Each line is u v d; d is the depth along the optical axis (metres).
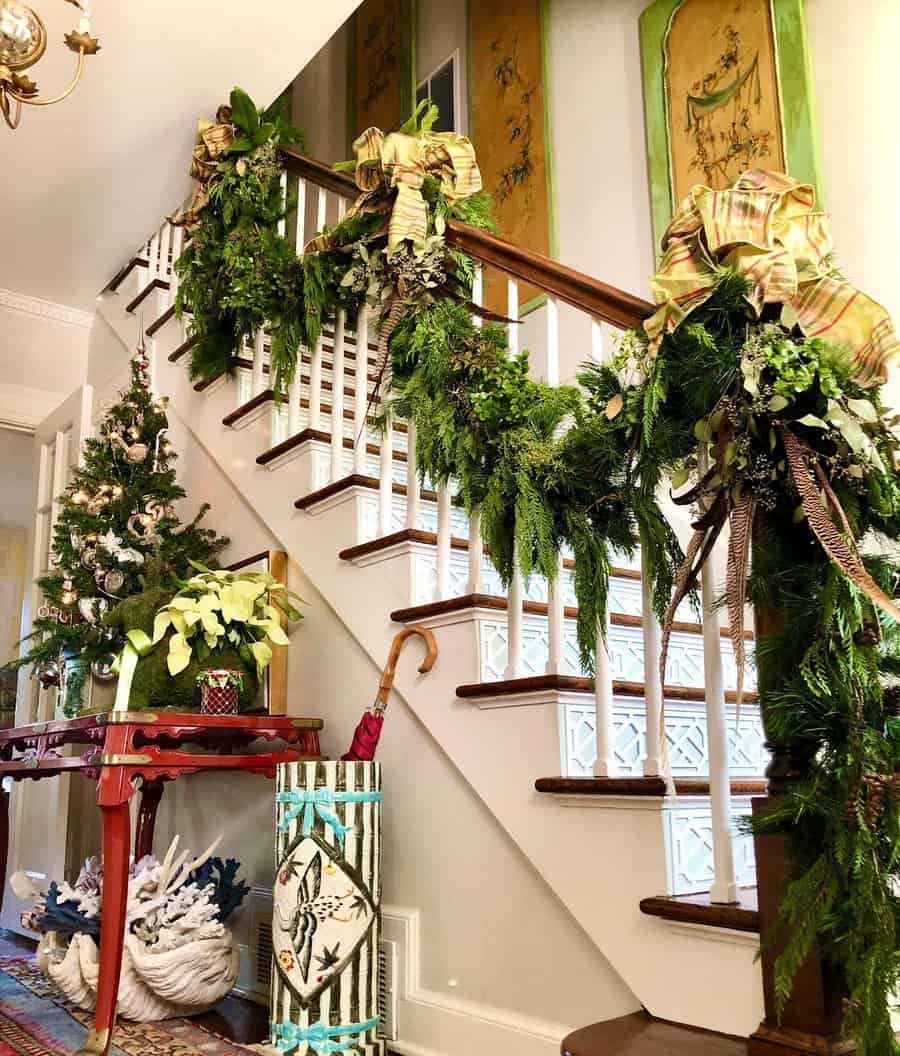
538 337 3.75
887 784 1.21
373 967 1.94
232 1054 2.04
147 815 2.99
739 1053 1.30
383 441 2.36
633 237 3.55
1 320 4.33
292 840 1.95
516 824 1.82
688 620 2.52
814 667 1.30
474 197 2.58
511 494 1.85
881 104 2.85
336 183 2.86
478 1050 1.86
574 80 3.95
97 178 3.35
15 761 2.61
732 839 1.55
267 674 2.66
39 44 1.96
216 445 3.13
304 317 2.70
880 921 1.16
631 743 1.91
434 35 4.86
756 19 3.24
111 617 2.60
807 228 1.48
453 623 2.05
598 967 1.68
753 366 1.36
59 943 2.68
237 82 2.97
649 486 1.59
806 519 1.35
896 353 1.35
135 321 3.98
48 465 4.16
